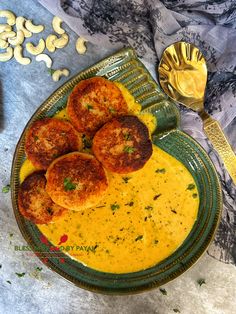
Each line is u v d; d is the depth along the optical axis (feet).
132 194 0.81
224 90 0.81
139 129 0.76
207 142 0.83
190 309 0.89
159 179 0.81
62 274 0.82
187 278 0.88
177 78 0.80
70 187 0.76
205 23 0.81
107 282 0.84
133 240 0.83
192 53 0.79
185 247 0.83
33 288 0.89
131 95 0.78
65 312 0.89
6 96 0.83
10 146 0.84
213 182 0.80
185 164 0.80
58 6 0.77
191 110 0.82
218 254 0.86
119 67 0.76
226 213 0.85
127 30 0.80
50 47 0.81
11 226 0.87
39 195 0.79
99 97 0.76
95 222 0.82
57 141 0.77
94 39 0.80
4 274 0.89
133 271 0.84
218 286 0.88
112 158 0.77
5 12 0.80
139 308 0.90
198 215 0.82
